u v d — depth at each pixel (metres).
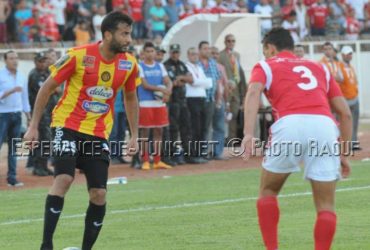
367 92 82.12
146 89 47.03
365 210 31.03
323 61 54.62
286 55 21.67
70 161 22.70
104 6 67.06
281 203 33.25
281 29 21.95
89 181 23.05
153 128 47.78
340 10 82.12
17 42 63.94
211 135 52.44
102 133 23.16
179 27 57.12
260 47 59.59
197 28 58.12
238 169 47.75
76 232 28.00
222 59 54.25
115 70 23.02
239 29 60.06
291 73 21.09
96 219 23.22
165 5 69.69
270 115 54.47
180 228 28.19
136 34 68.06
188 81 49.44
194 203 34.12
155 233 27.36
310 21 79.81
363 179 40.72
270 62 21.31
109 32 22.58
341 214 30.17
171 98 49.16
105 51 22.86
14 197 37.88
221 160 52.41
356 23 83.62
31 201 36.38
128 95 24.08
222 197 35.75
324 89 21.25
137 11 68.06
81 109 22.95
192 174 45.62
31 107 45.72
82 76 22.77
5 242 26.48
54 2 65.12
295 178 41.84
